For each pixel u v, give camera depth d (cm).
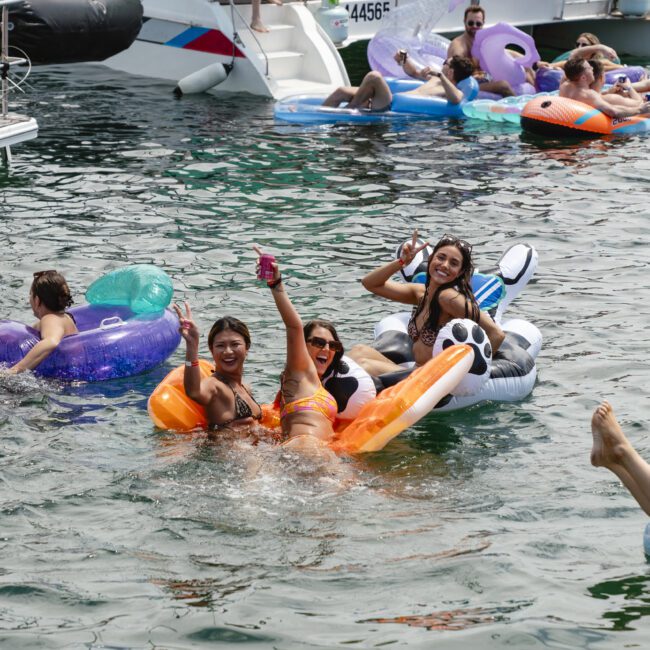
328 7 2931
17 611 709
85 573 758
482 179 1994
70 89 2703
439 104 2509
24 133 1962
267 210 1794
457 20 3200
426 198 1872
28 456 948
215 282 1447
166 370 1177
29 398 1076
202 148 2186
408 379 1011
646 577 749
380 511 849
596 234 1681
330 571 758
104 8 2153
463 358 1033
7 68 1966
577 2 3347
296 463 919
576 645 669
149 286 1205
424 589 734
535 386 1134
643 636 678
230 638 679
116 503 861
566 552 786
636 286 1448
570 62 2388
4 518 837
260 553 785
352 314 1337
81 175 1977
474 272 1255
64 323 1160
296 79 2795
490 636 679
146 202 1827
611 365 1183
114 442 980
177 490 880
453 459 954
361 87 2520
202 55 2770
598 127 2319
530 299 1403
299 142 2250
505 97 2661
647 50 3412
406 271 1250
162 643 673
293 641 675
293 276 1480
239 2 2795
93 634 684
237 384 1026
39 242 1599
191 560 775
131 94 2670
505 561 769
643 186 1953
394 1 3061
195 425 1002
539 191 1917
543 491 891
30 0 2067
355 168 2061
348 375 1023
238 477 900
